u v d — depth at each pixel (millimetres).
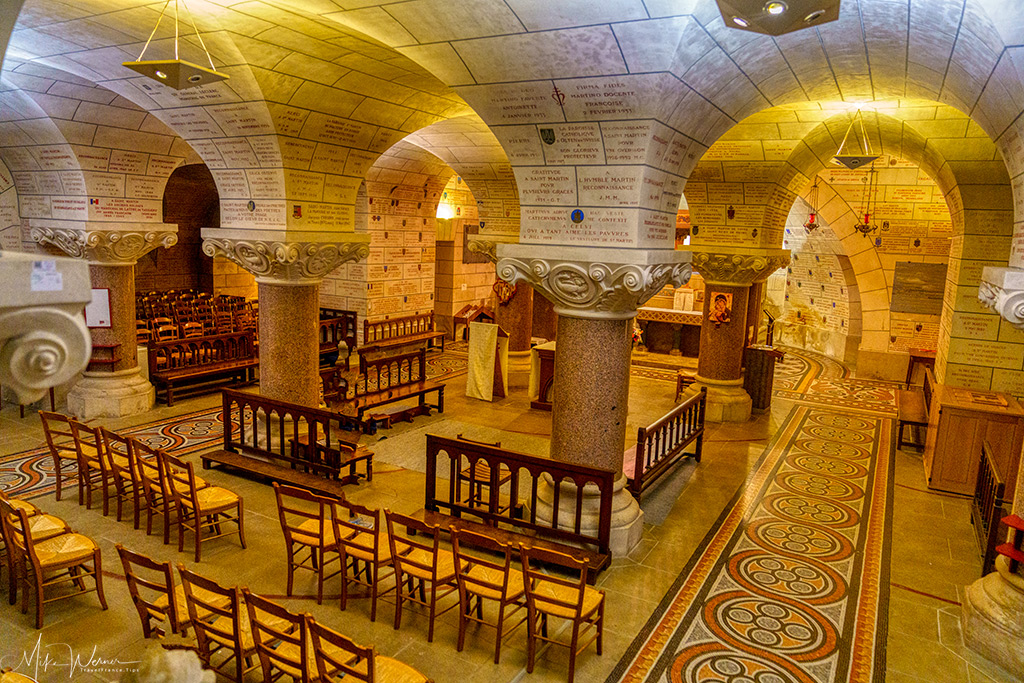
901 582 7238
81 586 6148
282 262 9062
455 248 21406
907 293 17234
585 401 7375
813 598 6824
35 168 11516
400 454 10633
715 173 12172
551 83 6137
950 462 9898
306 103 8234
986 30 4098
